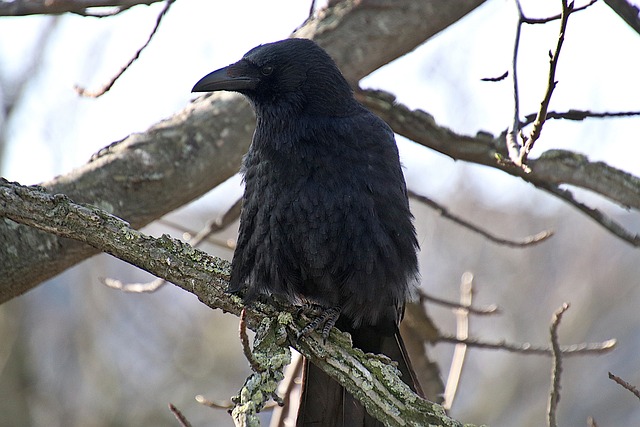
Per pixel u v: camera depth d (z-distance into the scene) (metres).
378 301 10.27
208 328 26.64
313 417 10.09
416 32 12.20
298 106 10.50
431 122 11.95
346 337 8.70
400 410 8.23
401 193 10.39
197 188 11.14
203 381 25.95
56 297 24.27
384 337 10.60
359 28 12.09
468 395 27.25
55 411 22.98
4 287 10.23
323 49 10.89
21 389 21.88
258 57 10.75
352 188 10.10
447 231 29.08
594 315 27.69
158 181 10.82
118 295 25.98
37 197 8.69
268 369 7.70
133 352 25.77
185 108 11.59
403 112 11.97
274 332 8.70
